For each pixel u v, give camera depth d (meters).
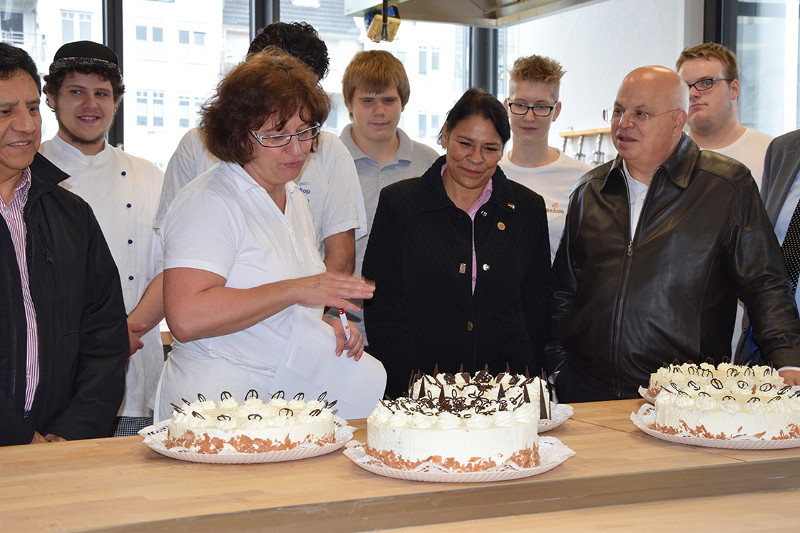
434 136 5.70
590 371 2.27
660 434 1.64
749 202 2.17
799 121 4.09
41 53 4.61
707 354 2.18
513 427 1.39
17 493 1.26
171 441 1.52
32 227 1.79
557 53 5.51
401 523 1.17
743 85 4.46
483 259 2.25
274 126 1.69
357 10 3.30
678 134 2.24
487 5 3.13
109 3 4.71
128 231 2.84
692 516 1.22
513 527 1.17
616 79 5.00
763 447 1.57
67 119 2.73
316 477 1.37
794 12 4.09
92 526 1.11
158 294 2.45
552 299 2.42
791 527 1.18
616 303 2.20
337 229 2.40
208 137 1.76
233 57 5.06
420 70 5.58
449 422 1.41
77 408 1.80
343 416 1.88
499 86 5.84
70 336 1.83
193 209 1.71
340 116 5.32
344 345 1.85
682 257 2.17
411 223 2.29
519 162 3.25
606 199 2.31
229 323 1.65
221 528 1.13
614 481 1.33
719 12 4.50
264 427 1.48
